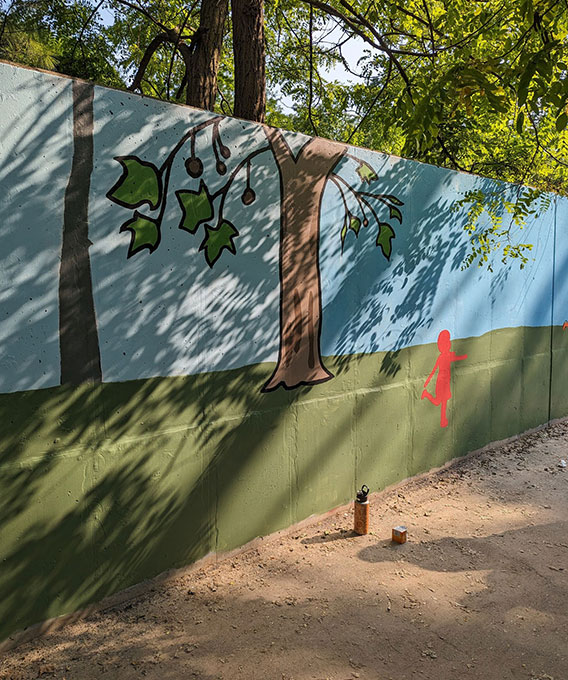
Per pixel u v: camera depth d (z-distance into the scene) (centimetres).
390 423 562
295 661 315
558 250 805
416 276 579
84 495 348
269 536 459
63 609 343
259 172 430
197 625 348
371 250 528
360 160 511
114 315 356
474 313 661
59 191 327
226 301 416
